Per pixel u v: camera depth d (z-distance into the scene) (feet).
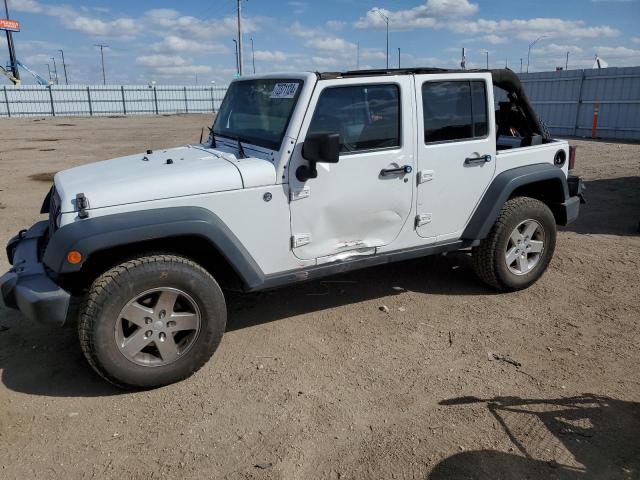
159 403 10.82
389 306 15.34
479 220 14.96
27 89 151.53
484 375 11.69
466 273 17.90
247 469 8.93
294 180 12.09
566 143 17.03
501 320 14.39
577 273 17.75
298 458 9.16
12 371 12.05
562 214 16.99
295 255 12.60
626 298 15.70
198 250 12.19
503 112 18.19
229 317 14.75
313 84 11.96
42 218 26.40
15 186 36.17
